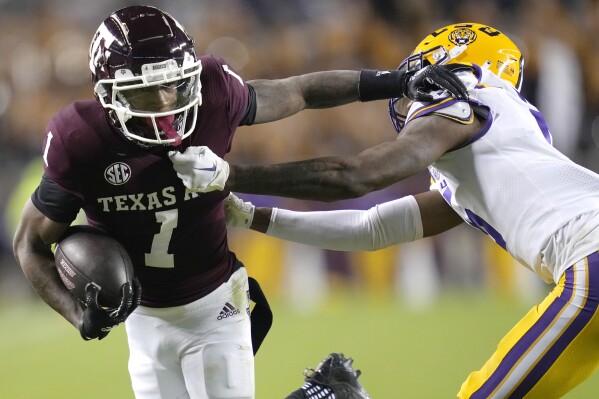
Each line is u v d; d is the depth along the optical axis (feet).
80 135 36.86
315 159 38.01
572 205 38.32
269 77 122.52
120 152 37.06
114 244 38.22
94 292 36.99
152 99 35.96
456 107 39.22
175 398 42.83
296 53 121.70
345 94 41.55
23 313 107.24
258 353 78.84
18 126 125.29
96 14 132.67
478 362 71.67
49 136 37.35
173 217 38.96
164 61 35.70
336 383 43.86
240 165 37.60
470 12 118.01
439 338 81.56
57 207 37.68
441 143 38.78
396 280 107.76
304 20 124.88
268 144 115.14
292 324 92.63
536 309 38.34
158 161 37.37
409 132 39.09
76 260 37.63
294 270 107.65
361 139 114.93
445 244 107.34
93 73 37.06
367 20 120.78
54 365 78.95
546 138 41.88
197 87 36.88
